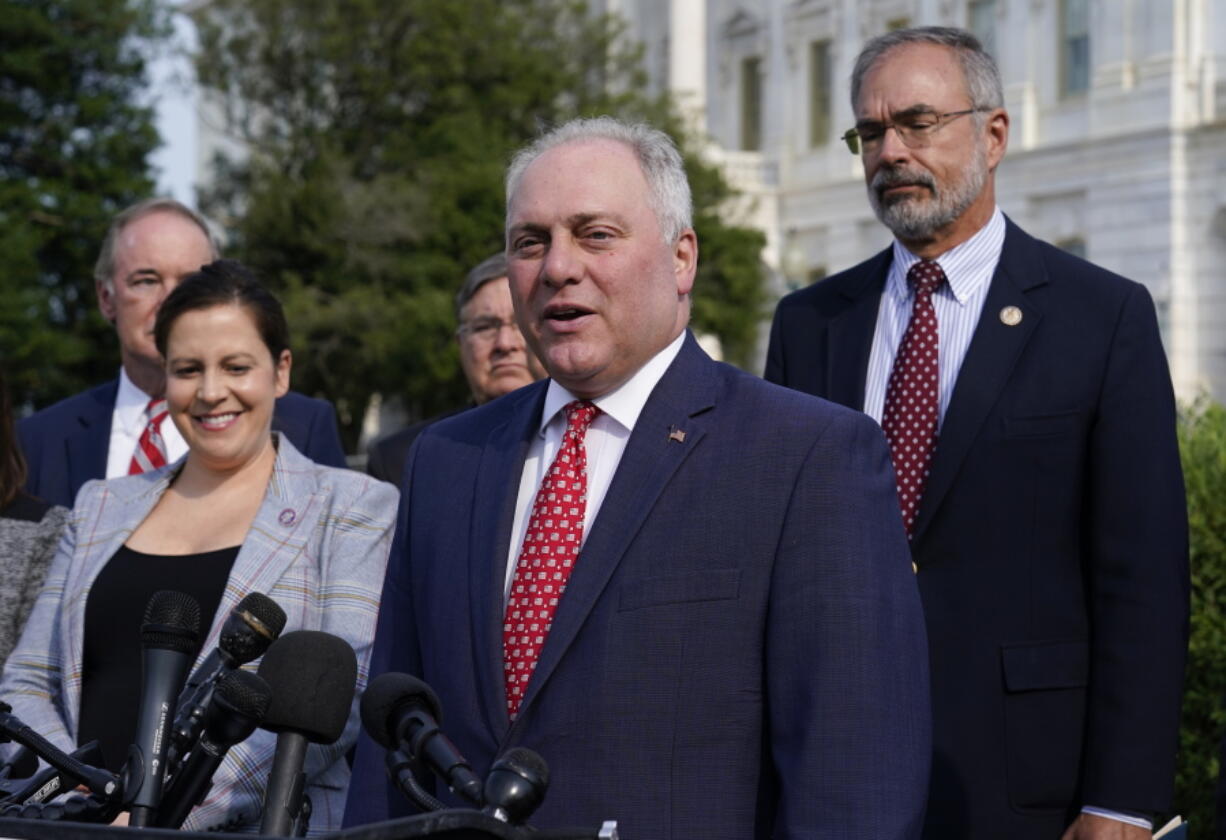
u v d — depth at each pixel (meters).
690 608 3.56
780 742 3.49
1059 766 4.72
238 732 3.15
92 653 4.80
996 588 4.80
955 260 5.12
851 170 43.31
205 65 38.47
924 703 3.55
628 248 3.66
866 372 5.23
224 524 4.98
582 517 3.77
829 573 3.51
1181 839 4.48
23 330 33.47
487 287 7.09
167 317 5.05
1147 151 35.16
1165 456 4.79
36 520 5.81
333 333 34.94
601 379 3.76
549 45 40.00
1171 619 4.68
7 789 3.32
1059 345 4.89
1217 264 34.47
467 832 2.51
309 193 35.88
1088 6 37.09
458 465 4.02
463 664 3.73
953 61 5.09
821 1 44.31
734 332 38.81
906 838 3.38
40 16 36.47
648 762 3.50
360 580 4.81
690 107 42.41
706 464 3.68
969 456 4.84
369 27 37.72
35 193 36.34
